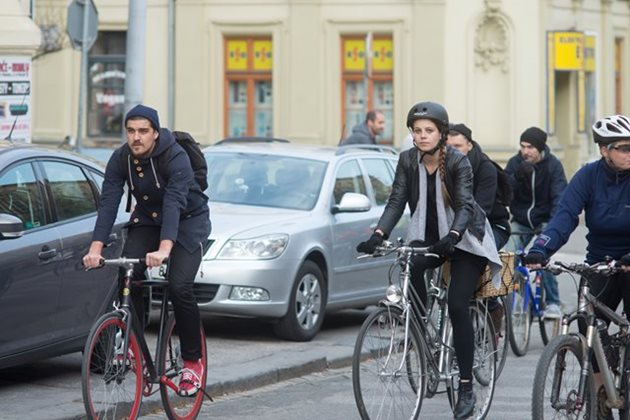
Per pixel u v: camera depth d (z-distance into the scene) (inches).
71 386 889.5
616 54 3243.1
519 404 904.3
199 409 791.1
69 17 1504.7
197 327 765.9
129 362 728.3
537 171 1195.3
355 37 2795.3
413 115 755.4
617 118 689.0
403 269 746.8
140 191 740.7
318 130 2795.3
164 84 2844.5
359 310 1427.2
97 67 2871.6
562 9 2893.7
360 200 1196.5
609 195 698.2
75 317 870.4
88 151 2827.3
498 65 2785.4
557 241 697.6
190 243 754.2
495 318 848.3
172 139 735.7
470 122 2773.1
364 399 722.8
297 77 2797.7
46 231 852.0
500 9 2768.2
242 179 1235.9
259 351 1090.1
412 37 2763.3
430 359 770.8
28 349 834.2
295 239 1143.0
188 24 2827.3
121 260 717.3
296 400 911.7
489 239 779.4
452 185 757.3
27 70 1325.0
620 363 715.4
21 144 885.8
